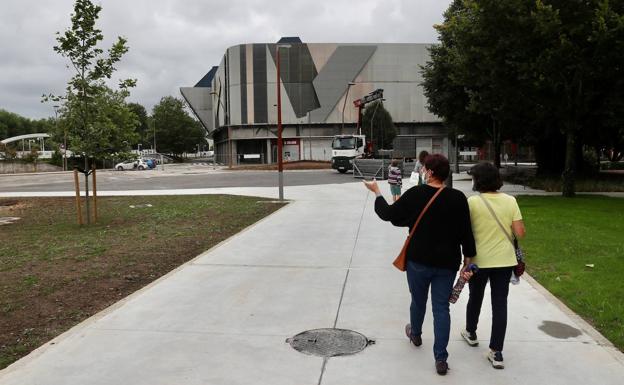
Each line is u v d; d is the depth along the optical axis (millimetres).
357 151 38125
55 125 12859
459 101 29781
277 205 16938
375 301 6000
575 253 8539
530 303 5820
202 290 6527
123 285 7184
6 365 4465
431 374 4086
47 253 9508
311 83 74312
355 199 18094
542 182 23891
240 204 17547
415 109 75875
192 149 99062
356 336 4895
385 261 8117
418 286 4258
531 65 16906
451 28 20031
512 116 21031
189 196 21359
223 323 5293
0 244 10680
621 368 4156
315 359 4375
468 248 4152
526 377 4023
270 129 74312
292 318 5430
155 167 63625
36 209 17891
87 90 12625
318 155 74938
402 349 4578
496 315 4203
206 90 95625
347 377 4035
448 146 76375
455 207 4102
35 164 63500
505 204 4246
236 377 4055
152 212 15867
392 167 15414
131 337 4926
